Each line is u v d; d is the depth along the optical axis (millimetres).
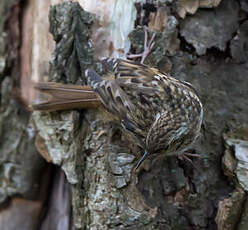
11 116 10023
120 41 9000
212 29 9219
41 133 8953
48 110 8805
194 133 8836
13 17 9922
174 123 8586
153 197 8773
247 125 9102
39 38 9594
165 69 9109
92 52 9016
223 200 8625
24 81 10023
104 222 8656
